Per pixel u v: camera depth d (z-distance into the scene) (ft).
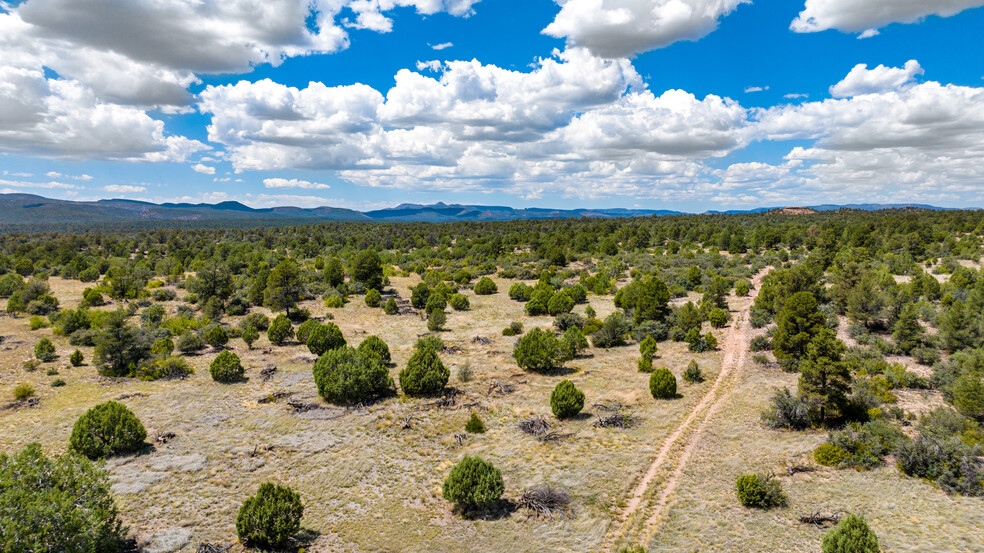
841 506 62.34
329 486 74.43
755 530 58.49
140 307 204.85
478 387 117.19
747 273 273.54
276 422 96.58
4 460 53.47
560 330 173.27
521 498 68.80
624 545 57.52
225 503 69.51
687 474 72.79
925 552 51.31
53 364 129.59
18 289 216.13
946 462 65.82
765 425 88.22
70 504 50.78
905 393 98.12
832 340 85.76
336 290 245.45
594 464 77.30
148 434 89.56
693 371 115.55
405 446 86.99
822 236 355.36
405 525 65.00
